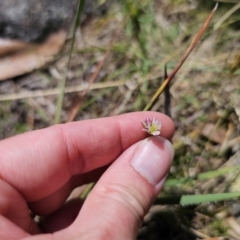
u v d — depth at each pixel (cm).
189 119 19
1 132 20
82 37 21
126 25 21
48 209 17
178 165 18
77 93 20
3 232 13
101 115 20
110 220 13
